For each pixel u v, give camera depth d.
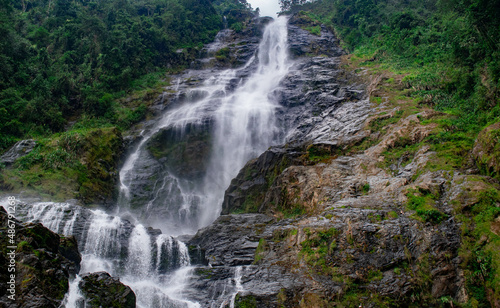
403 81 25.83
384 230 12.86
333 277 12.29
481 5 19.69
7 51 28.91
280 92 33.62
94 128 26.42
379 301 11.19
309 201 17.48
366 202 14.98
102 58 34.41
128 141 28.44
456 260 11.27
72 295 10.62
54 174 20.33
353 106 26.00
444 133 16.92
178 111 32.88
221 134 30.59
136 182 26.12
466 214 12.14
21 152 21.64
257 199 21.88
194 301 13.01
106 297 11.10
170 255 15.95
